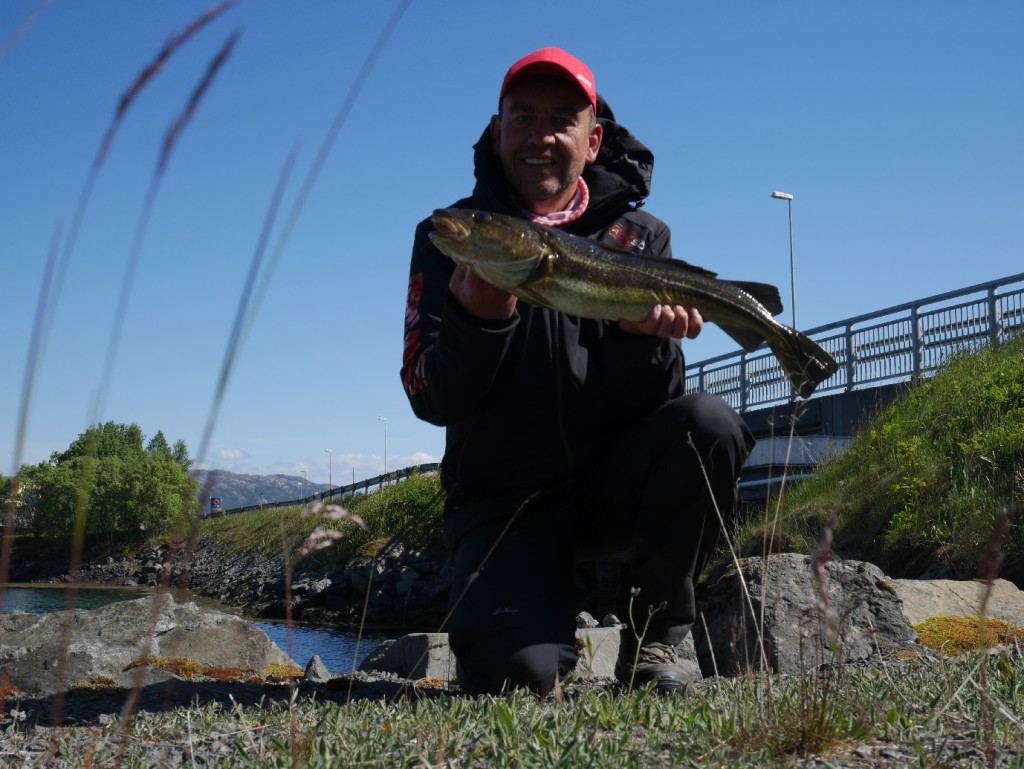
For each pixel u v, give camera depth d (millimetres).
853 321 23328
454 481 4820
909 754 2734
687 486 4238
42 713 4473
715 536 4367
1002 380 15086
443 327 4234
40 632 7273
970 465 13078
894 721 3059
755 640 6066
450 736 3104
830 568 6648
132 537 75062
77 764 2906
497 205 4789
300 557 2543
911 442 14711
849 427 22078
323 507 2477
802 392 4445
